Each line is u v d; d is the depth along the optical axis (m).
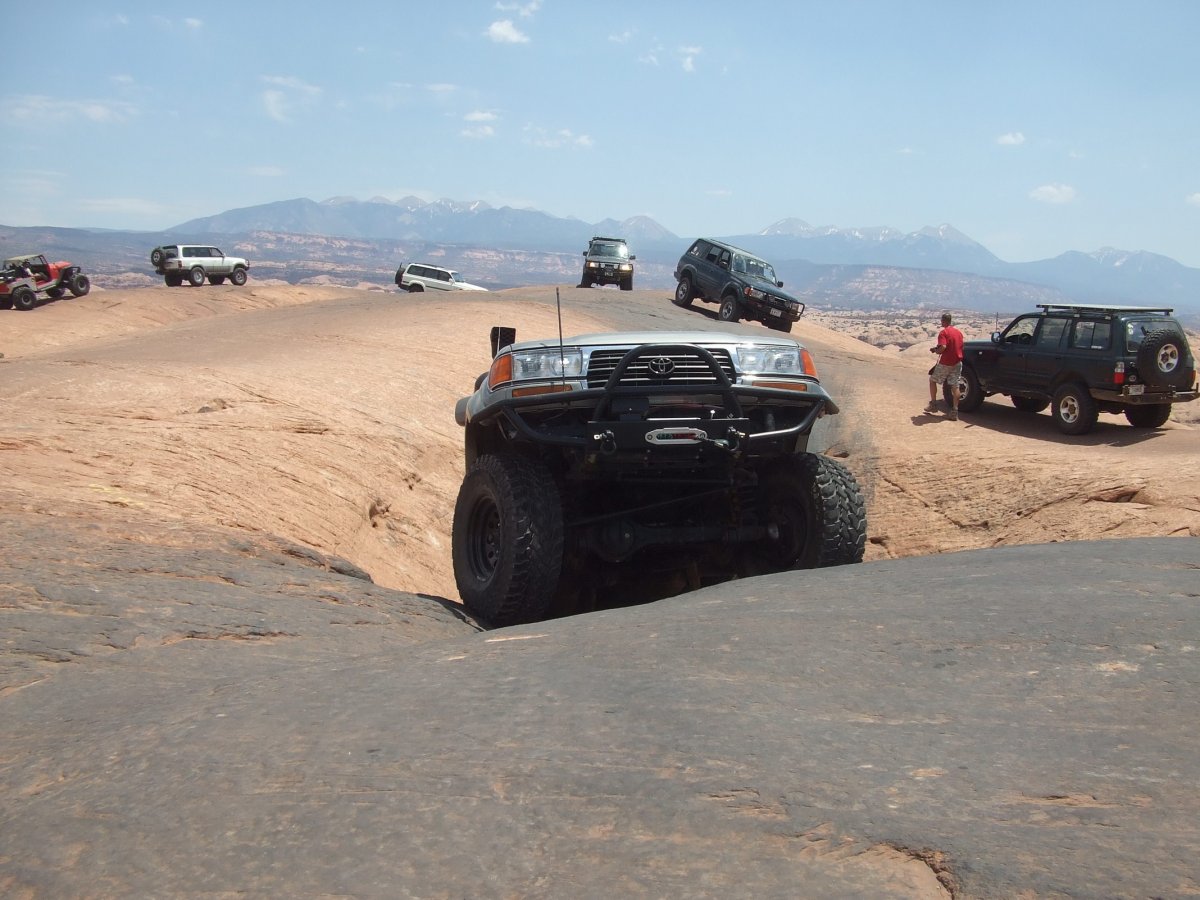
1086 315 16.91
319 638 4.32
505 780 2.28
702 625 3.69
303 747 2.58
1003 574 4.34
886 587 4.27
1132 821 1.93
